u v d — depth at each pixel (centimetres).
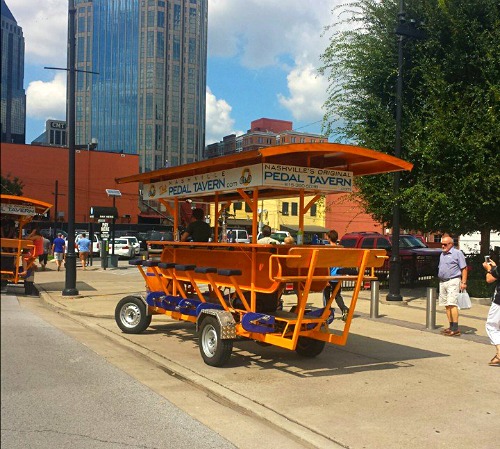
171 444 475
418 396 618
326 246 776
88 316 1184
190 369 734
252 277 725
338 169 857
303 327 754
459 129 1495
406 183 1633
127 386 648
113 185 5631
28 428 484
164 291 946
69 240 1498
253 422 544
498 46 1480
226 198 931
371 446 470
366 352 855
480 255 1884
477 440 487
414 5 1648
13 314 1012
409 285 1900
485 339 964
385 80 1678
